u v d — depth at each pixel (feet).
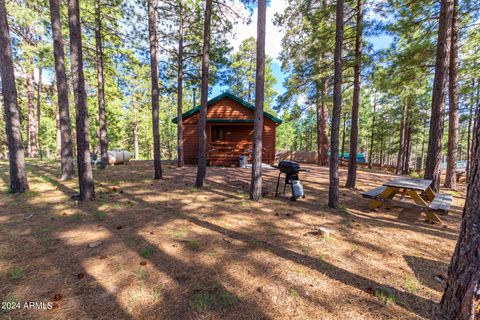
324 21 23.79
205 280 7.40
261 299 6.55
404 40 25.13
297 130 136.46
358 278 7.72
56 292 6.72
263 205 16.84
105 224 12.29
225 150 48.57
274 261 8.69
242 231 11.69
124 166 40.27
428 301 6.66
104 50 38.52
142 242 10.12
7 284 7.06
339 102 16.14
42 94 63.21
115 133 83.20
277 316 5.94
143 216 13.74
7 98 17.70
